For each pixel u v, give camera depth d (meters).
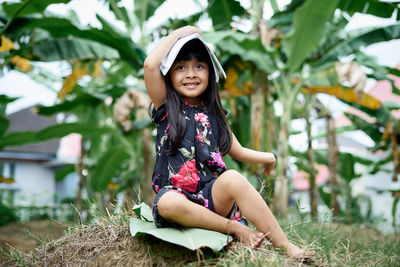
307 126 5.66
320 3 3.72
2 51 4.09
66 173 9.28
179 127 1.81
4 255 2.04
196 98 2.01
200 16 5.22
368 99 5.22
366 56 5.37
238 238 1.69
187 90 1.90
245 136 5.62
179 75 1.90
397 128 5.36
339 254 1.92
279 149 4.50
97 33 4.20
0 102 5.15
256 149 4.50
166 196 1.65
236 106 5.74
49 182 13.34
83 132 5.24
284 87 4.65
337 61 4.80
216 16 5.11
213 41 4.03
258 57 4.47
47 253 1.96
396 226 4.88
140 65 4.62
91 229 2.03
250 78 5.15
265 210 1.67
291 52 4.27
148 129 5.31
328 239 2.15
